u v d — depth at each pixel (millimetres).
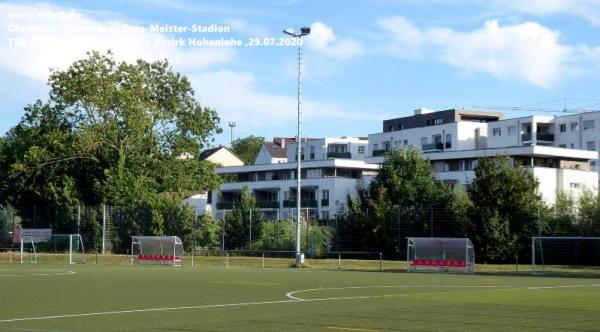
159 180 66562
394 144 115875
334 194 95500
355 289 23891
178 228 54344
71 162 65500
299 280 29391
